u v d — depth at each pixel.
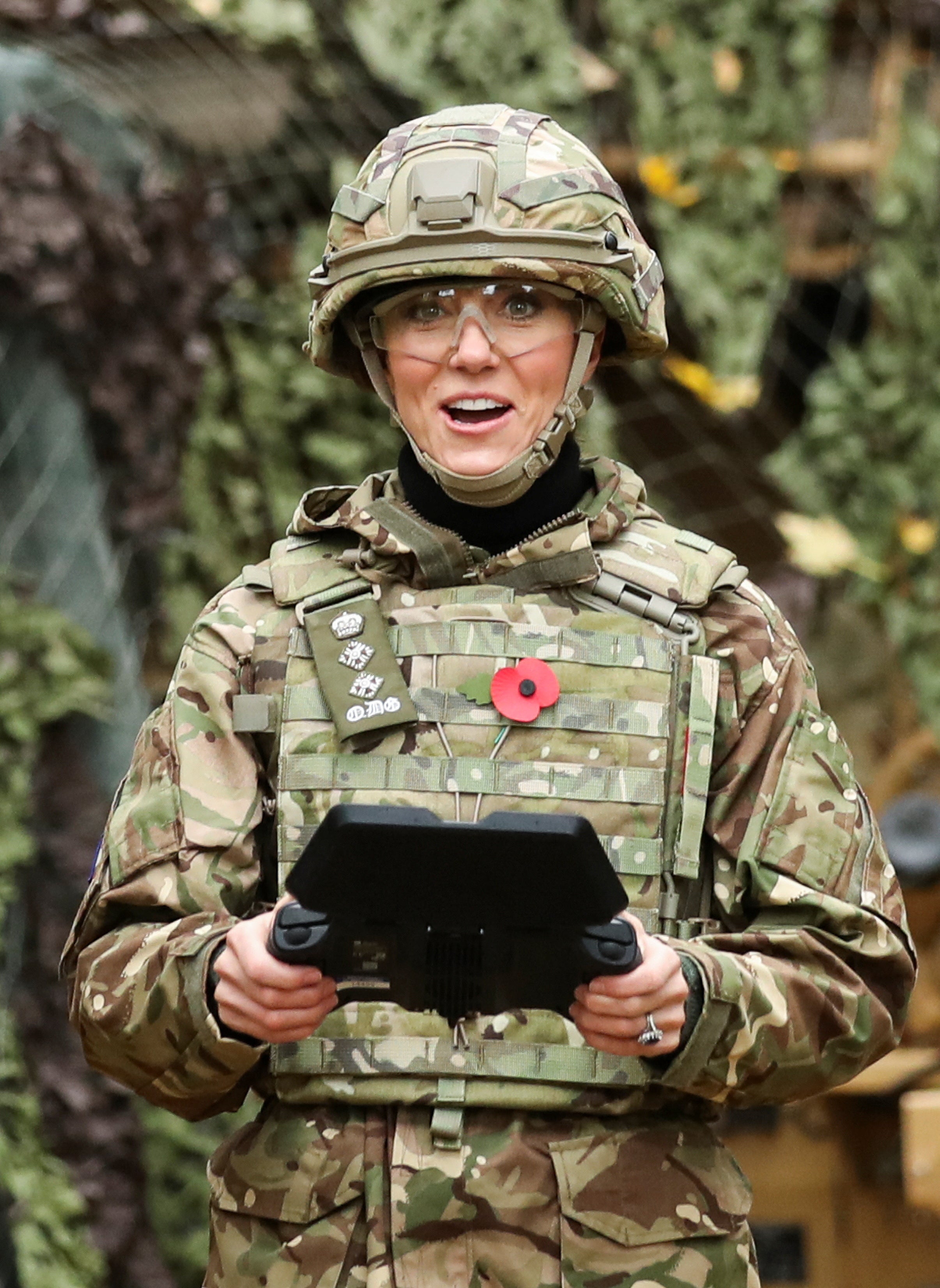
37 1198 10.55
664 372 14.34
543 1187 5.23
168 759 5.59
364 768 5.44
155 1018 5.25
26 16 11.84
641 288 5.89
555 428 5.71
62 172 11.34
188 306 11.89
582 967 4.87
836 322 15.22
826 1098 13.05
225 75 12.45
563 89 13.54
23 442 11.28
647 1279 5.19
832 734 5.67
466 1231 5.19
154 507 11.77
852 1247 13.03
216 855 5.48
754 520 14.90
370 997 5.03
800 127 14.53
